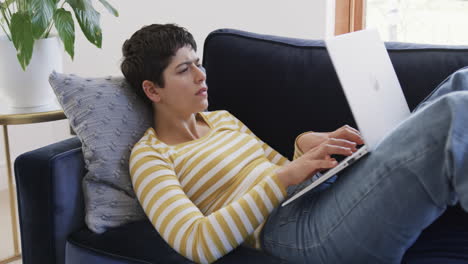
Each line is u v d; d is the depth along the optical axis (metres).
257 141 1.47
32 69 1.83
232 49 1.64
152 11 2.72
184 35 1.35
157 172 1.21
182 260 1.13
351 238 1.03
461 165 0.86
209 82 1.65
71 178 1.29
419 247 1.08
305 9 2.33
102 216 1.28
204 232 1.09
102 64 2.92
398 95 1.28
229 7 2.52
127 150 1.33
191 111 1.35
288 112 1.55
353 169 1.10
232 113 1.62
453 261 1.01
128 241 1.22
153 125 1.42
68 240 1.27
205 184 1.28
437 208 0.93
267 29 2.44
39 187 1.24
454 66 1.41
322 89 1.52
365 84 1.11
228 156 1.33
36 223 1.27
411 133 0.96
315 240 1.10
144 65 1.33
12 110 1.88
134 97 1.40
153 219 1.16
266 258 1.13
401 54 1.48
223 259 1.12
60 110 1.82
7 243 2.19
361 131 1.03
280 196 1.14
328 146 1.14
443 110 0.91
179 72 1.32
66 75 1.37
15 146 2.86
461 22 2.26
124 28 2.82
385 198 0.97
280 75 1.57
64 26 1.81
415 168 0.93
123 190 1.32
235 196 1.28
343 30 2.43
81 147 1.34
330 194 1.14
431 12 2.30
